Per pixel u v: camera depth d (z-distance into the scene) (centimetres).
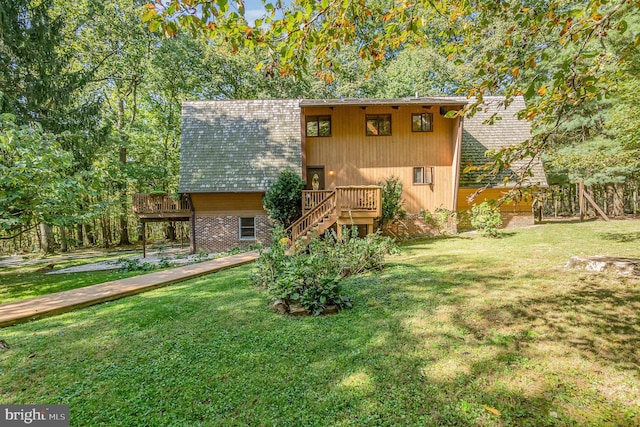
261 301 598
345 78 2425
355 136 1486
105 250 2031
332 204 1231
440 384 324
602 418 272
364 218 1212
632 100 766
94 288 717
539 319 456
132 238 2808
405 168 1485
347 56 2292
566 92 302
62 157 820
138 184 2239
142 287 720
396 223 1458
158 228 3020
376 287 646
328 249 814
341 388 323
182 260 1307
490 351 381
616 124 877
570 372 336
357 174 1488
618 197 2114
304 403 302
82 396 318
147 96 2408
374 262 808
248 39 285
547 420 271
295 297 532
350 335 439
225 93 2414
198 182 1472
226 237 1525
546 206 2723
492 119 348
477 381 326
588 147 1652
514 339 406
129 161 2336
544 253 895
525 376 332
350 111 1482
